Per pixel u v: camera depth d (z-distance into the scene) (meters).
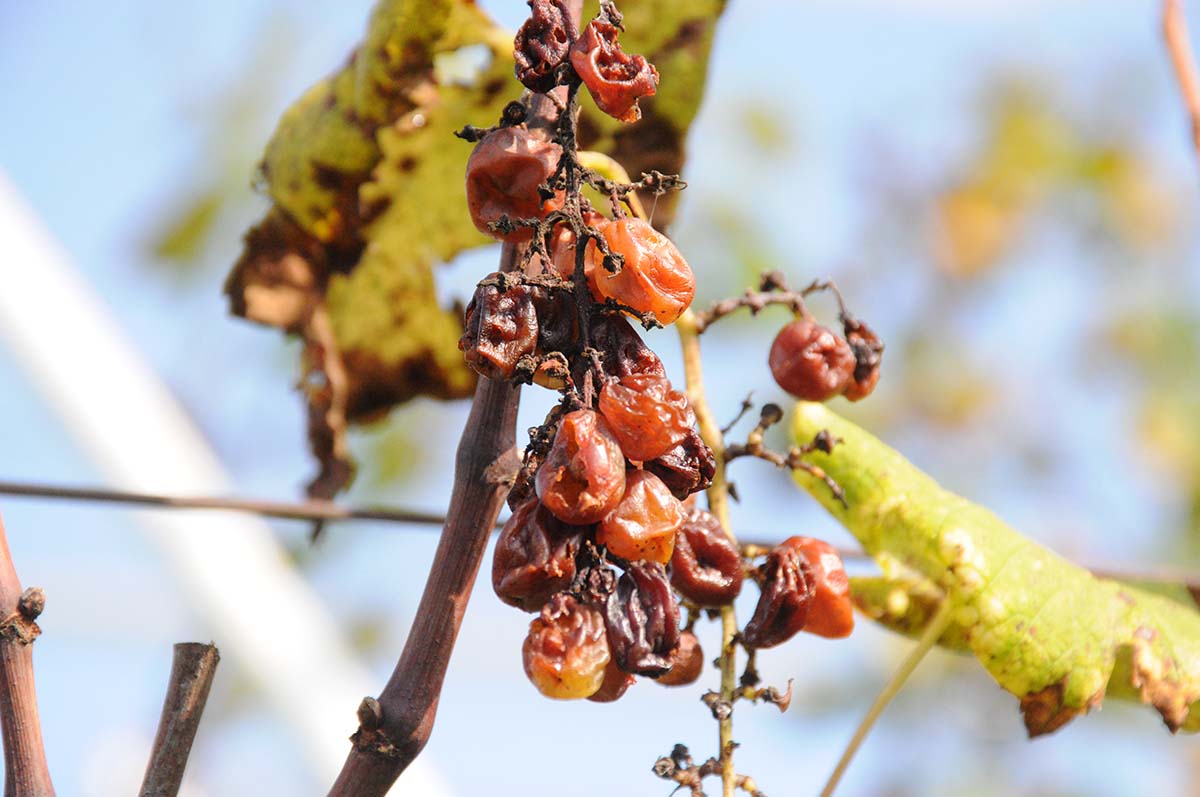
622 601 0.44
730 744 0.47
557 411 0.43
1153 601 0.53
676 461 0.44
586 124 0.55
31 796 0.43
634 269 0.43
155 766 0.43
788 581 0.48
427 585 0.45
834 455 0.52
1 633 0.44
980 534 0.51
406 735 0.44
